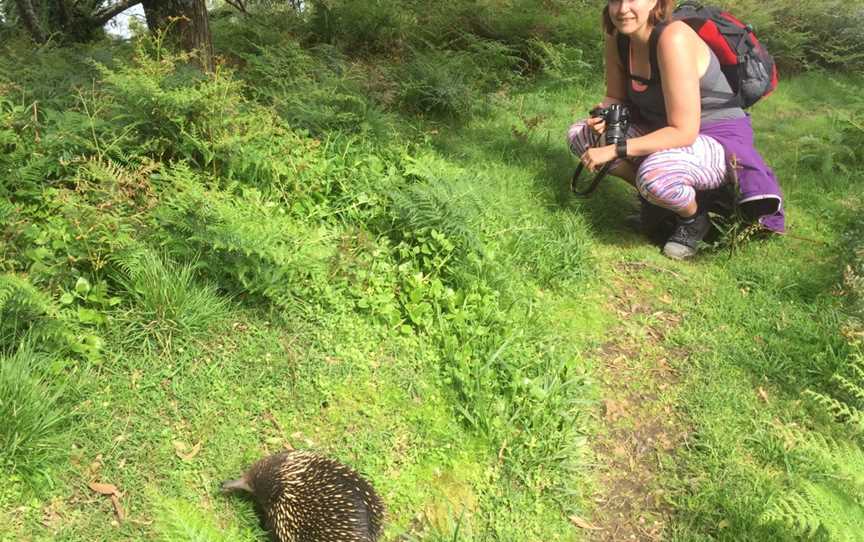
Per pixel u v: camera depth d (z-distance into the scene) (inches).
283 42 259.0
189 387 117.3
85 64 192.4
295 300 135.3
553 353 137.9
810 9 349.4
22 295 108.7
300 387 122.7
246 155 152.8
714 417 131.7
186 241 130.9
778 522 107.3
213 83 157.2
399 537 105.4
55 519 96.5
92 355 115.3
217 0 366.0
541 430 121.4
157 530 93.2
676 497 117.1
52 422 101.4
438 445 118.7
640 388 138.3
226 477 107.6
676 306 162.2
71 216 124.5
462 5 317.1
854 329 141.7
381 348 134.4
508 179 200.7
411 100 246.1
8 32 275.0
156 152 153.9
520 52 314.7
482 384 126.0
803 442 107.0
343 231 155.8
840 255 173.8
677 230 181.5
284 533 96.1
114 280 127.9
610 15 164.9
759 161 173.5
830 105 294.7
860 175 222.8
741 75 171.5
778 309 160.2
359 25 296.0
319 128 180.9
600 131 177.9
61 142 138.0
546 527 110.2
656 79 167.2
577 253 168.2
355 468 112.5
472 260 149.1
